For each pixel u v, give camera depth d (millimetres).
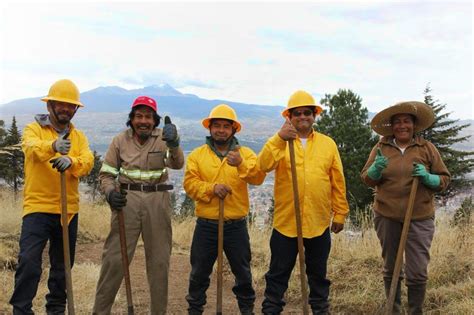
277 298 4781
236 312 5766
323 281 4797
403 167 4664
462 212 7660
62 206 4316
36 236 4438
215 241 4828
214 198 4781
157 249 4672
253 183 4746
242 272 4871
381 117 4754
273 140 4492
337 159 4770
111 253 4660
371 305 5645
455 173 20734
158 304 4707
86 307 5480
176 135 4445
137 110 4613
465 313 5004
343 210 4785
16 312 4344
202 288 4934
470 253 6348
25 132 4520
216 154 4840
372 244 6938
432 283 5805
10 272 6715
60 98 4527
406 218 4477
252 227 8969
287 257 4719
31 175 4473
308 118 4711
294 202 4461
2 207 9602
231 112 4824
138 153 4656
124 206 4465
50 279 4773
